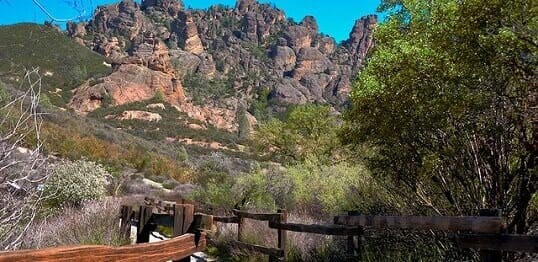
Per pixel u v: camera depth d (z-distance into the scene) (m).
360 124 6.06
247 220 9.20
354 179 10.55
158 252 2.81
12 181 3.57
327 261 6.16
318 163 16.80
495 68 4.17
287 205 12.88
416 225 4.20
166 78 112.00
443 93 4.55
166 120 98.31
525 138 4.13
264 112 142.12
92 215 8.83
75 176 12.78
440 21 4.54
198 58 166.88
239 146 93.00
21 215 3.83
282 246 6.67
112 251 2.26
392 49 5.59
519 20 3.95
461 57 4.27
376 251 5.89
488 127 4.56
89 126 46.75
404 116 5.05
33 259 1.75
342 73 187.88
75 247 1.97
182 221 3.63
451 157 4.98
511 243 3.23
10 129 3.44
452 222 3.76
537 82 3.95
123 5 174.00
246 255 7.50
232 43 192.75
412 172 5.63
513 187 4.70
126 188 22.25
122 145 42.41
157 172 31.98
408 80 4.75
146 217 4.69
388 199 6.66
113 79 103.56
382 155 6.13
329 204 10.83
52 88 94.50
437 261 5.11
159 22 188.50
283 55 190.00
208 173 31.39
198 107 117.56
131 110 96.69
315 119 23.59
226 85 157.38
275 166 16.30
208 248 8.60
